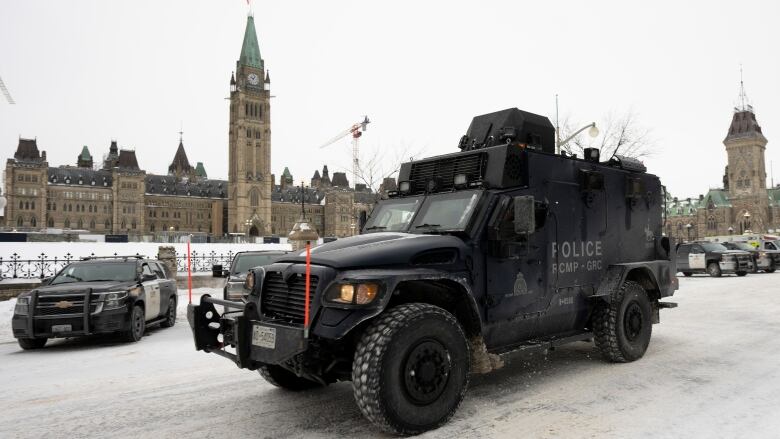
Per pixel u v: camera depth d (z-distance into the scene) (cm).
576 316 644
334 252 474
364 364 412
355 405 525
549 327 609
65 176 14062
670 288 777
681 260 2558
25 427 480
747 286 1828
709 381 584
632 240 738
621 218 720
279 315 473
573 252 633
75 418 504
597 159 704
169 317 1238
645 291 731
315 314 429
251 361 460
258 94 16025
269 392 580
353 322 414
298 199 17462
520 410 491
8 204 13100
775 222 13588
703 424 446
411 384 425
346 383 613
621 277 669
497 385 579
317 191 18200
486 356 498
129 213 14438
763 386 561
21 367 779
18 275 2228
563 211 626
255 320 462
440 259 494
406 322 427
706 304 1322
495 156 573
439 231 533
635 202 749
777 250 2795
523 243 558
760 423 446
